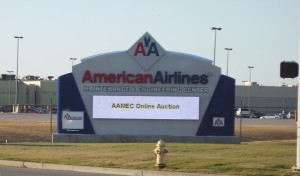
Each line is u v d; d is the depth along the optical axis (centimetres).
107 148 2553
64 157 2188
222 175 1683
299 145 1683
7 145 2864
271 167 1792
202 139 3647
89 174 1820
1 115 8100
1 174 1784
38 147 2681
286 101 12025
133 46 3719
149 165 1889
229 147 2633
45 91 11625
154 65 3709
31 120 6259
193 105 3681
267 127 5781
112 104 3709
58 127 3703
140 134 3694
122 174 1823
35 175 1769
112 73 3719
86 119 3709
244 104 11894
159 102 3697
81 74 3728
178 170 1770
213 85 3684
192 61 3697
